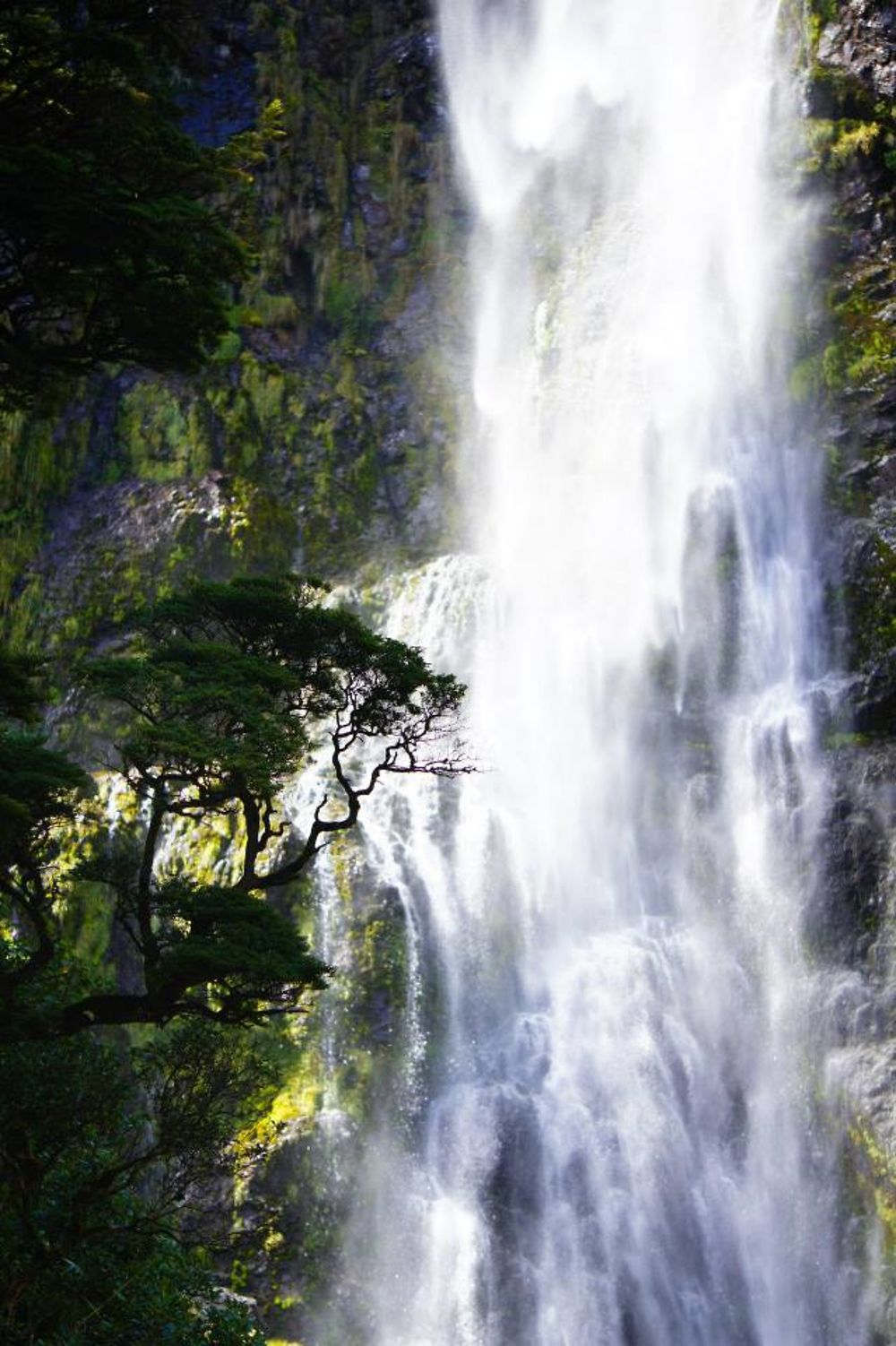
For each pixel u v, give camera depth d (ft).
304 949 39.14
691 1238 87.30
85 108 38.86
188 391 114.62
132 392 114.21
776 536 110.52
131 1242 43.34
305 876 89.45
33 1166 40.60
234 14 133.59
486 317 129.29
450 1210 83.76
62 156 36.70
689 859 99.86
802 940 96.02
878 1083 89.92
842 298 119.34
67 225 37.14
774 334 118.42
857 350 116.06
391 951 88.79
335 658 42.83
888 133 125.39
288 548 111.96
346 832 92.17
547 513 116.88
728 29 135.54
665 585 110.01
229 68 132.36
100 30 37.04
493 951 93.40
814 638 106.01
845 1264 86.79
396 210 132.36
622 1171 87.61
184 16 41.75
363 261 128.67
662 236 126.93
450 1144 85.71
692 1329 84.94
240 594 42.14
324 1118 82.48
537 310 126.41
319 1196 80.33
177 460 112.47
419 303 128.88
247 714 39.09
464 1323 81.05
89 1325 41.01
